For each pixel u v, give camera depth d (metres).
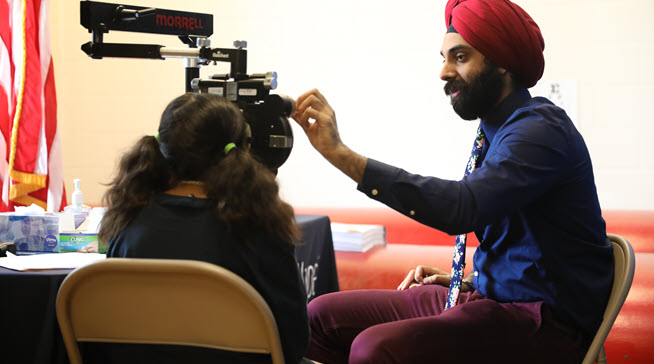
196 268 1.01
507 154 1.26
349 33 3.39
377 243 3.19
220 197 1.08
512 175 1.23
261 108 1.37
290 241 1.13
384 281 2.93
